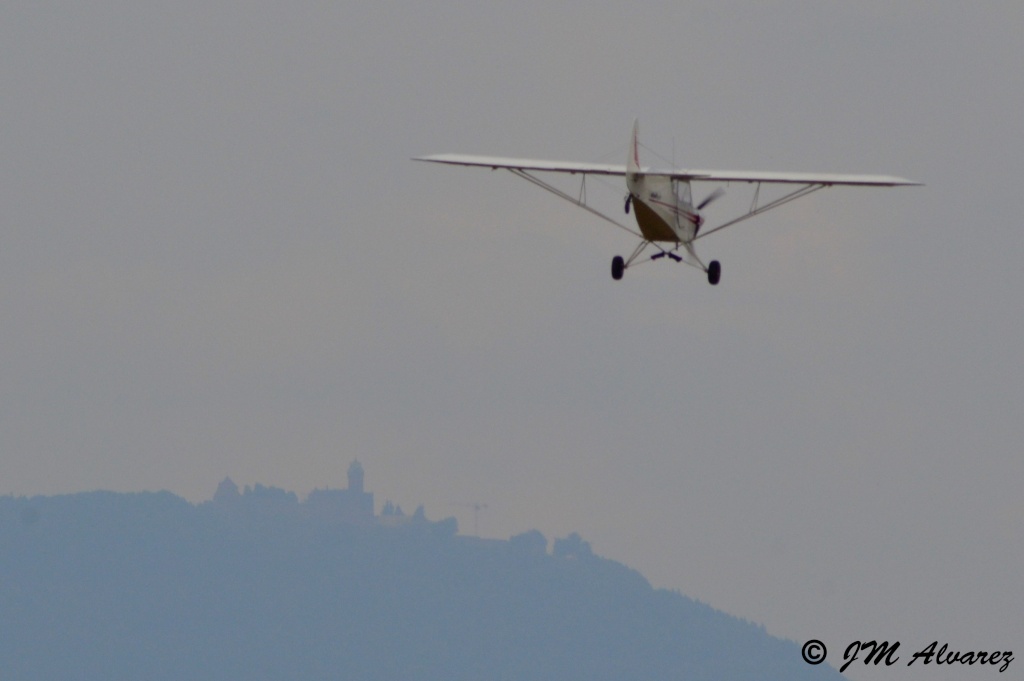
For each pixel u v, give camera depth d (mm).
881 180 189125
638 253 190875
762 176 190500
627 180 182500
